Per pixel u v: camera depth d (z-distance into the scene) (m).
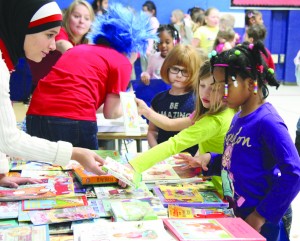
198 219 1.21
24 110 3.02
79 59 2.00
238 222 1.19
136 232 1.10
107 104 2.05
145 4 6.40
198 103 1.71
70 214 1.24
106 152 1.81
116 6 2.14
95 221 1.22
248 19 6.70
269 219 1.27
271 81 1.38
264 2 5.53
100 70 1.98
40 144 1.26
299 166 1.25
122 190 1.47
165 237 1.08
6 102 1.17
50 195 1.38
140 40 2.05
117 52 2.04
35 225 1.17
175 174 1.64
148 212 1.25
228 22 5.79
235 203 1.37
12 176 1.54
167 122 2.02
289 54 8.30
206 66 1.64
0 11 1.31
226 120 1.64
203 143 1.78
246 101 1.36
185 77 2.28
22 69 3.43
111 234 1.09
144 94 3.13
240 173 1.35
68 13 3.16
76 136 1.95
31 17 1.31
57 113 1.94
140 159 1.49
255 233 1.11
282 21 8.22
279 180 1.25
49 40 1.38
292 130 4.86
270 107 1.35
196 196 1.45
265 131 1.29
